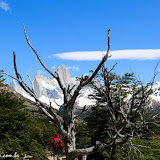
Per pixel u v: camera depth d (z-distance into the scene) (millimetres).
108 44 4949
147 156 12297
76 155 5793
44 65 5590
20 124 21469
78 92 5715
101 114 19109
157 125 5344
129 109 5781
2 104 22047
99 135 18672
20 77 5496
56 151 10750
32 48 5156
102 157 17828
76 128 21422
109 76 13836
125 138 5438
